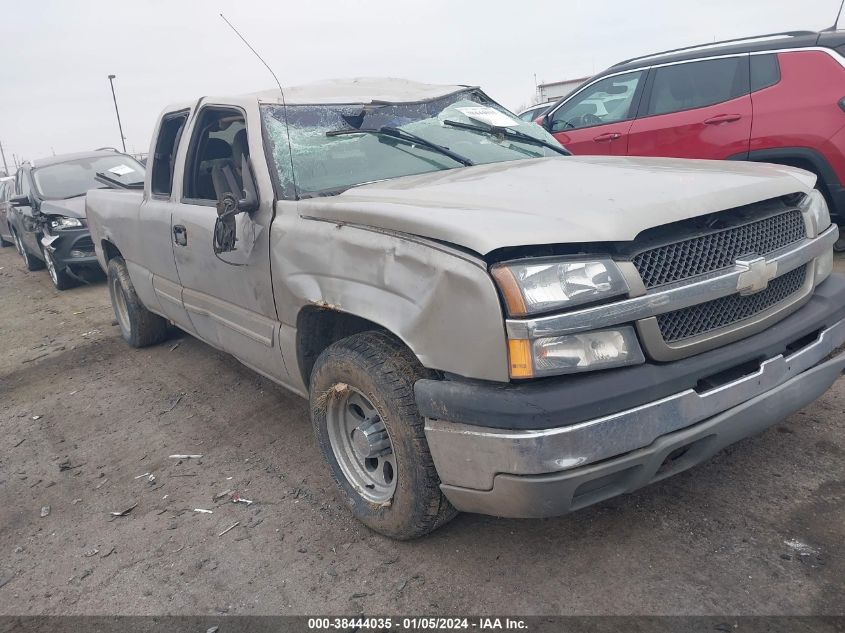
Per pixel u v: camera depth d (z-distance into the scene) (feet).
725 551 8.61
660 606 7.86
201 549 10.15
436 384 7.80
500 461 7.29
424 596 8.53
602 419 7.07
